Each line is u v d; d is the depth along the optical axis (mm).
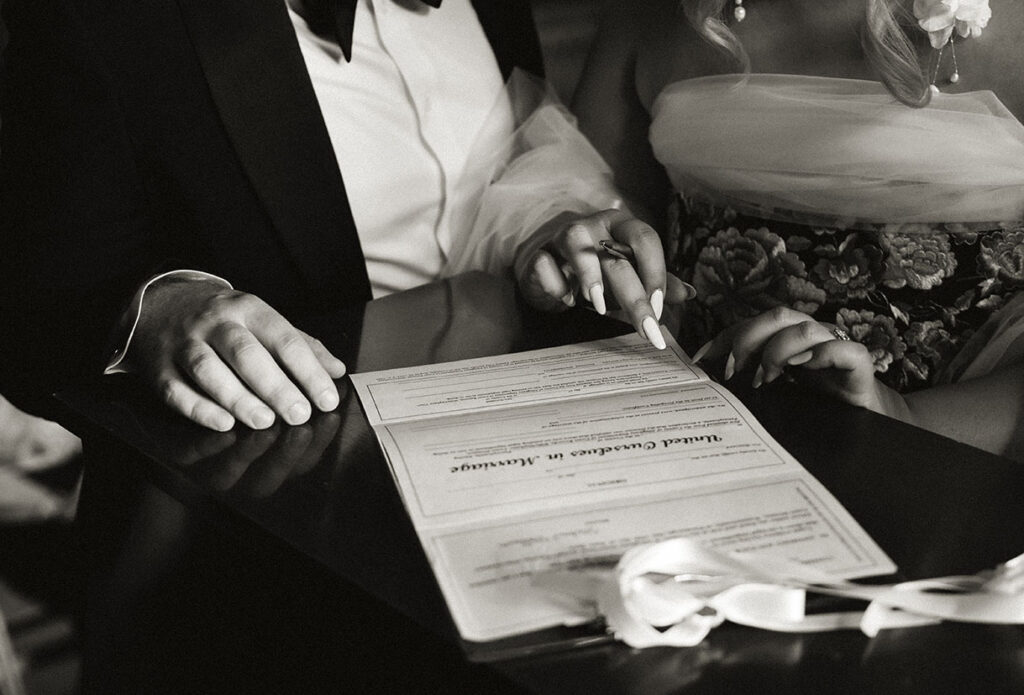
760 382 784
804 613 506
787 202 1134
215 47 1057
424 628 493
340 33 1200
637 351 876
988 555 559
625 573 497
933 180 1046
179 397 749
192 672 888
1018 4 1054
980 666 466
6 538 1535
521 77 1463
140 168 1068
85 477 954
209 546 893
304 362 771
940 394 1032
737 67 1206
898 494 625
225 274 1123
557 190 1309
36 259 996
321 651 709
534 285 983
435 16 1368
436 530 579
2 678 1516
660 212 1412
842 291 1127
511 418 734
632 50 1367
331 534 587
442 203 1351
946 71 1078
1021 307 1042
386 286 1336
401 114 1306
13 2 1022
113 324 836
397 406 767
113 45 1016
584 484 628
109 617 934
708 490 618
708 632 491
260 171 1093
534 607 503
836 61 1131
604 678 459
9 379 956
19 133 1011
